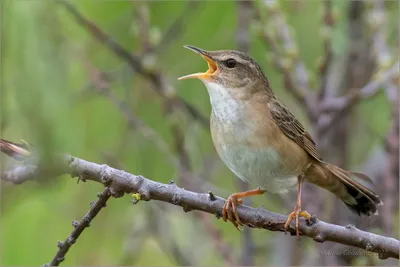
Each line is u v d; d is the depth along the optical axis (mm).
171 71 12961
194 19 12305
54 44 3383
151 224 11969
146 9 11172
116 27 12734
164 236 11953
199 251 12797
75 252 11383
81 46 10562
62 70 3322
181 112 11766
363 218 12242
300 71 11711
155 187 6262
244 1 11281
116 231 12070
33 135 3234
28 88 3236
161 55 12555
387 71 11344
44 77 3260
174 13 12445
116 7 11234
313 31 13664
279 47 11617
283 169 8625
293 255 12555
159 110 12664
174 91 11336
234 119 8586
